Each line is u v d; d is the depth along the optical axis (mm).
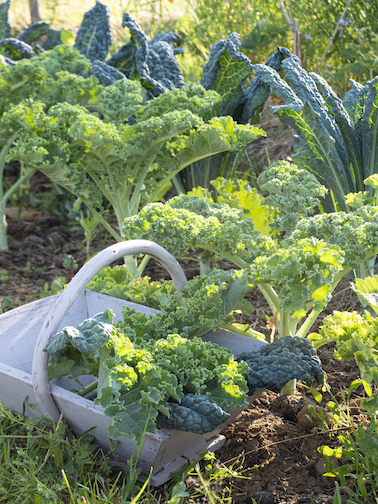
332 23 3990
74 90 3266
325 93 2508
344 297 2746
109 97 2908
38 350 1547
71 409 1586
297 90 2371
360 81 3848
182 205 2162
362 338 1724
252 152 4035
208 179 3152
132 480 1514
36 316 1998
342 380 2139
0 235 3984
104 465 1615
